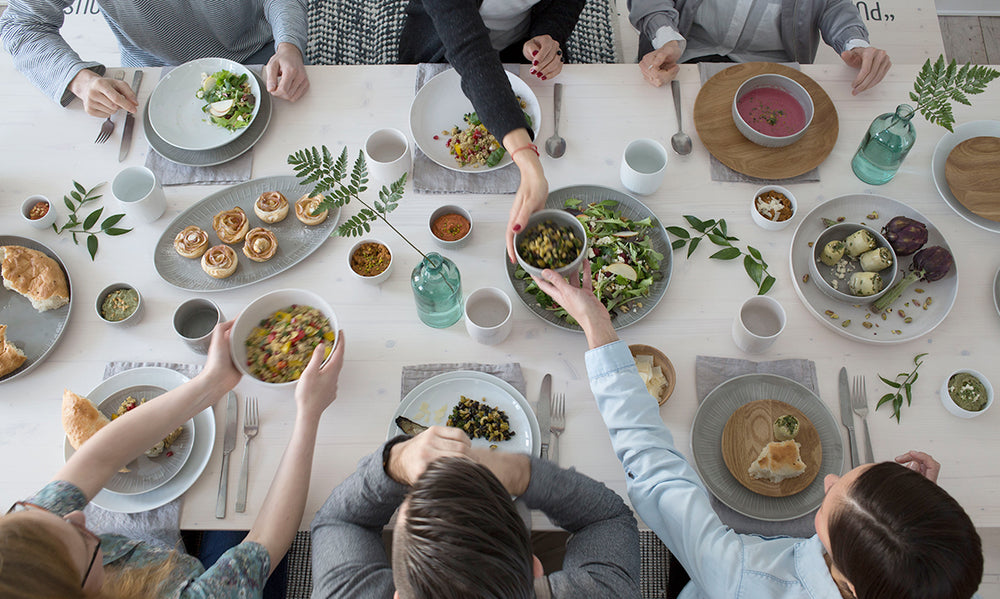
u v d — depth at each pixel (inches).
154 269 57.3
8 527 27.9
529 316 54.9
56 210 60.2
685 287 56.2
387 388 52.2
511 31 78.2
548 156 62.6
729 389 51.3
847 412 50.5
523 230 49.3
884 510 31.0
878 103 65.1
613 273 53.9
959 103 64.9
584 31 91.8
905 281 53.5
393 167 58.9
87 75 64.0
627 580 38.6
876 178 60.0
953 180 59.3
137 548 43.9
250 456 49.4
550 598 36.0
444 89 66.0
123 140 63.8
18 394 52.1
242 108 64.4
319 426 50.6
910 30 91.7
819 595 37.4
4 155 63.1
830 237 56.7
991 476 48.1
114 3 72.1
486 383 51.3
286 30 71.8
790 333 54.2
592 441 49.8
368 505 40.8
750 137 61.4
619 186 61.0
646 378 49.9
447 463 29.0
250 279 56.6
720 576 39.7
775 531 46.4
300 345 51.9
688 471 43.5
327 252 58.3
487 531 26.9
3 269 54.4
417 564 26.7
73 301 55.6
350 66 68.1
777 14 77.2
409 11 75.4
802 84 65.6
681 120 64.6
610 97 66.2
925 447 49.4
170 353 53.7
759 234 58.5
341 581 38.1
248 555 41.3
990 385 49.2
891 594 30.6
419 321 55.1
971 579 29.8
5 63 69.2
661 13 75.4
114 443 43.2
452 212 58.6
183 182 61.7
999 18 116.4
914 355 52.8
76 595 28.3
